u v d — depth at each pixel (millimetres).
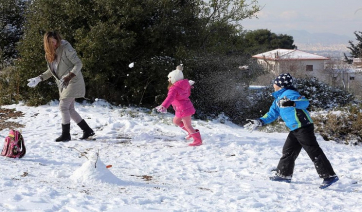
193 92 14797
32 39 13203
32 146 8172
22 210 3709
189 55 14148
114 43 12773
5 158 6723
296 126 5859
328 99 15484
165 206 4273
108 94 13727
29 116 11461
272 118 6113
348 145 9992
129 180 5742
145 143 8930
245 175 6531
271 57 34219
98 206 4023
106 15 13469
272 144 8961
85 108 12328
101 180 5355
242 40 18406
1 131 9852
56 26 13203
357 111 10734
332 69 39750
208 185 5719
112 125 10352
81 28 13070
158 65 13461
